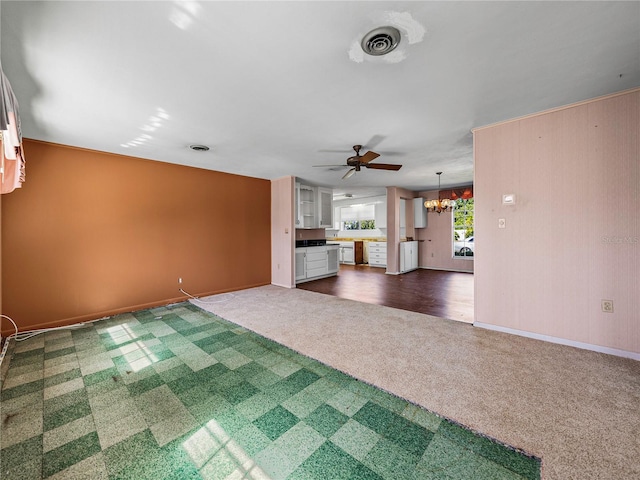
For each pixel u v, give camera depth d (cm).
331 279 661
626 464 135
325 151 386
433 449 146
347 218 1021
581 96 243
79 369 233
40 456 144
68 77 199
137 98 231
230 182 523
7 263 308
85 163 359
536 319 287
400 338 293
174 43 165
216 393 199
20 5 134
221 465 138
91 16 143
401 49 174
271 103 244
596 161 252
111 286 379
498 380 210
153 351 267
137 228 404
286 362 243
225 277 515
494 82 216
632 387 199
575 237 264
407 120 286
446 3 138
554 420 166
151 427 165
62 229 342
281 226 577
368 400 189
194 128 297
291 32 158
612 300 249
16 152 227
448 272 763
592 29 157
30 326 320
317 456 143
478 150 313
